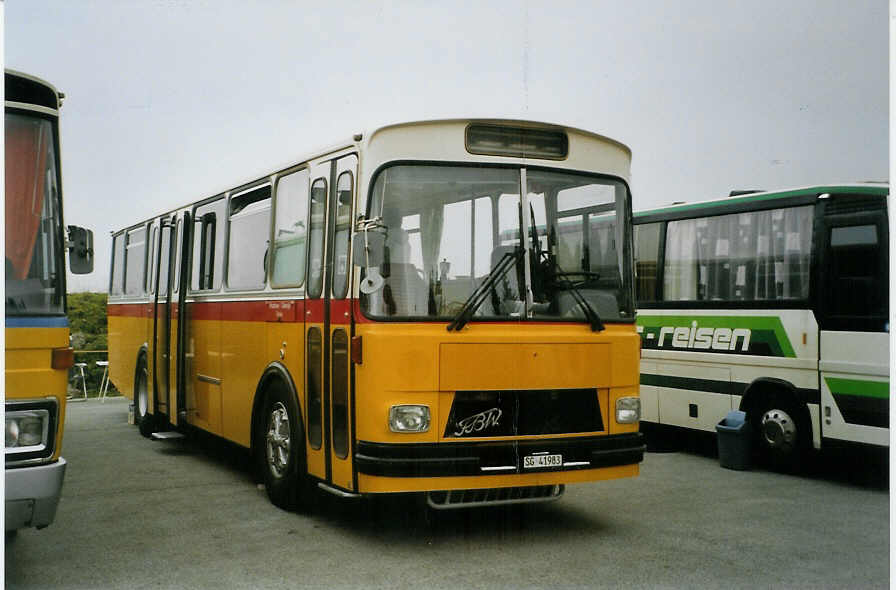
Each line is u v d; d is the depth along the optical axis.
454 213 6.87
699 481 9.77
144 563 6.41
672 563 6.43
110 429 14.35
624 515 8.02
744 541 7.09
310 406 7.58
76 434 13.69
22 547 6.86
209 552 6.70
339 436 6.98
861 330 9.36
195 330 10.85
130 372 14.12
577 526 7.57
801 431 10.10
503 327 6.78
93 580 6.01
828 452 11.70
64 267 5.74
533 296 6.95
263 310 8.68
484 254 6.89
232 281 9.72
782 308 10.22
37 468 5.34
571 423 6.91
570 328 7.03
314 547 6.84
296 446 7.79
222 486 9.34
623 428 7.13
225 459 11.21
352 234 6.91
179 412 11.27
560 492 7.25
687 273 11.62
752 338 10.59
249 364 9.02
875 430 9.19
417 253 6.72
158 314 12.42
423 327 6.58
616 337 7.18
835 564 6.44
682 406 11.62
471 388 6.57
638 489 9.28
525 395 6.74
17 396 5.35
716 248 11.22
